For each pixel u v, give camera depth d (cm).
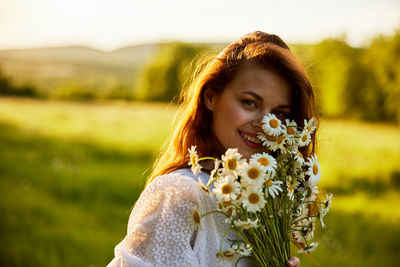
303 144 132
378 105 1524
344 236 587
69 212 686
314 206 151
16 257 501
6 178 870
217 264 129
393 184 866
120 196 797
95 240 568
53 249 532
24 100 2205
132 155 1145
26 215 649
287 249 133
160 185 134
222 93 140
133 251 129
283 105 139
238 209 122
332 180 873
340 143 1128
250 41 148
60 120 1631
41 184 836
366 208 723
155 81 2233
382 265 505
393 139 1230
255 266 136
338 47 1614
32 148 1170
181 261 126
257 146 137
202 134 151
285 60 137
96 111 1928
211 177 123
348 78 1568
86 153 1134
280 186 133
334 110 1580
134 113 1873
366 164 948
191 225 129
